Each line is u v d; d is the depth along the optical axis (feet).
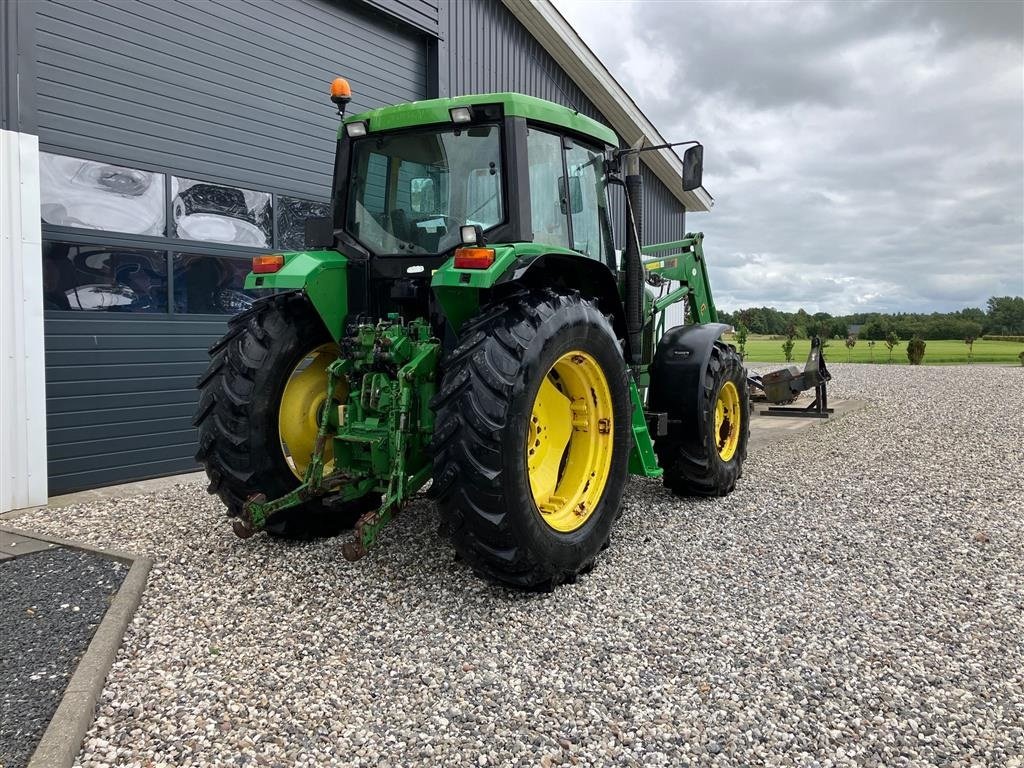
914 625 9.54
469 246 10.27
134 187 18.89
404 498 10.48
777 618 9.72
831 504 15.79
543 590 10.53
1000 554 12.37
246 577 11.03
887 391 42.22
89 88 17.84
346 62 24.71
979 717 7.38
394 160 12.26
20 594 10.09
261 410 11.91
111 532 13.50
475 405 9.60
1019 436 25.25
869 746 6.88
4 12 16.25
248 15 21.50
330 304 11.79
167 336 19.72
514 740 6.86
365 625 9.37
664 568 11.66
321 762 6.48
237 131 21.33
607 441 11.96
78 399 17.95
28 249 15.74
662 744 6.85
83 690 7.26
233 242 21.38
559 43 33.47
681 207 51.70
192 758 6.47
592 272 12.61
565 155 12.81
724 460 16.75
